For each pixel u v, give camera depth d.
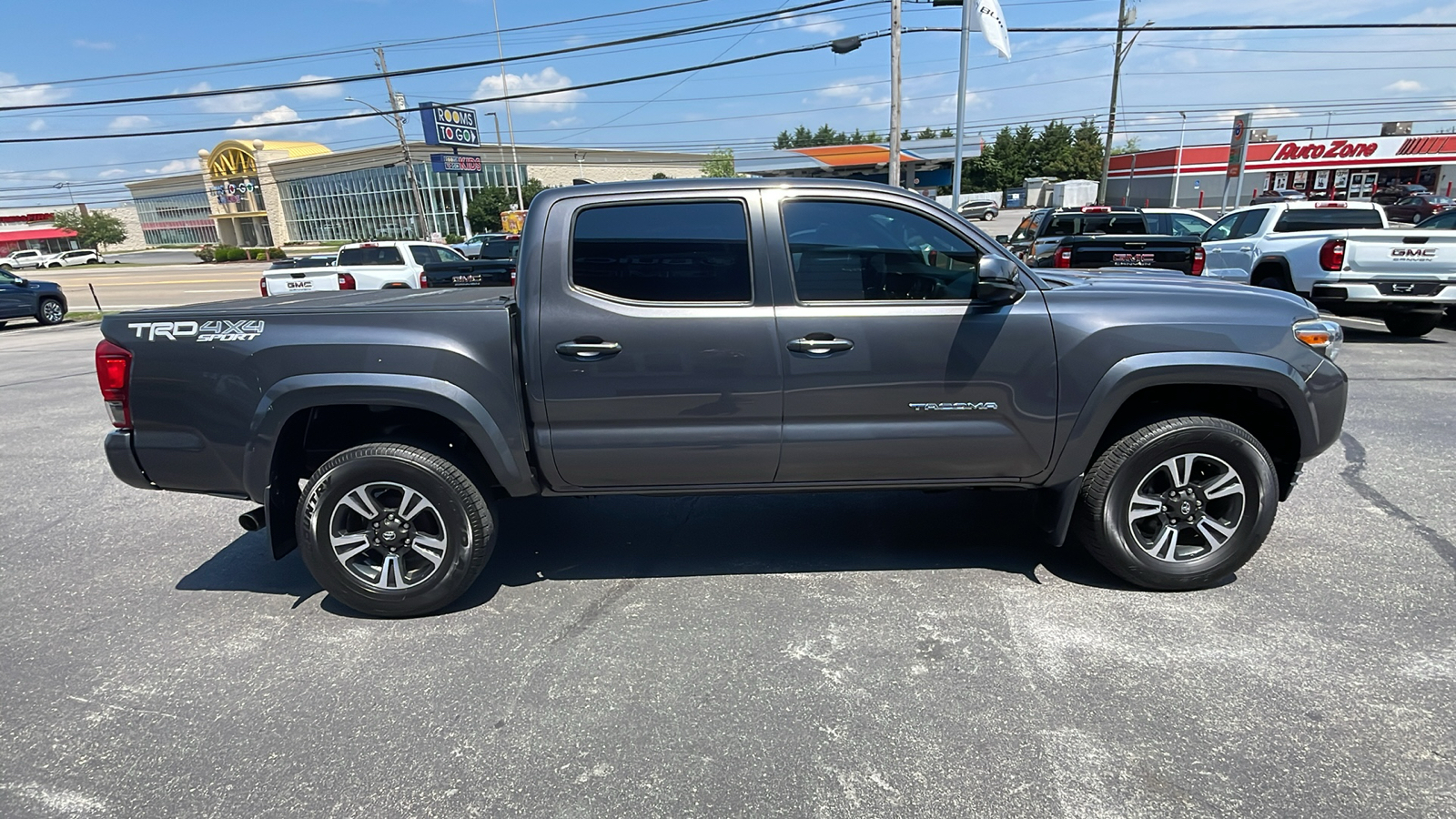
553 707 2.83
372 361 3.24
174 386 3.33
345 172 73.88
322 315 3.29
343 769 2.54
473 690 2.95
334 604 3.70
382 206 72.75
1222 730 2.59
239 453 3.34
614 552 4.16
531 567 4.01
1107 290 3.42
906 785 2.39
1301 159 47.56
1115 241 9.23
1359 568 3.74
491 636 3.34
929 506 4.68
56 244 93.44
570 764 2.53
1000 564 3.87
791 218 3.31
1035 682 2.89
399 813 2.34
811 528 4.40
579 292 3.27
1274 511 3.44
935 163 59.06
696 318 3.26
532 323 3.26
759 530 4.40
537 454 3.39
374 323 3.27
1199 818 2.23
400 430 3.52
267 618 3.57
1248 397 3.62
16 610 3.72
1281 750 2.49
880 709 2.76
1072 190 58.19
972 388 3.33
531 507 4.86
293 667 3.15
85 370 11.33
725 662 3.09
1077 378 3.32
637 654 3.16
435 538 3.43
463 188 52.19
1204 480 3.48
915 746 2.56
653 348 3.26
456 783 2.46
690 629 3.35
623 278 3.30
